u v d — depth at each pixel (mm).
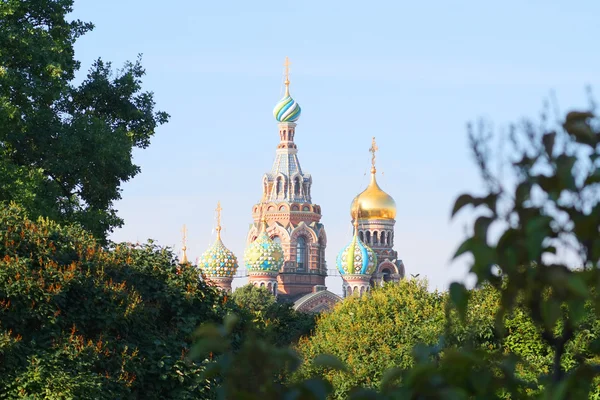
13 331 45750
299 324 101438
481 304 58406
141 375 48281
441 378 10023
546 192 10297
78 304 48281
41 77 90312
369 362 69188
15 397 42781
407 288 76125
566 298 10102
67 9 97688
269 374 10273
